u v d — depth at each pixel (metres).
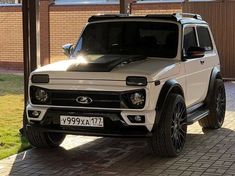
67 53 8.79
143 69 7.20
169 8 19.38
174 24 8.36
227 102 13.35
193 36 8.95
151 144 7.41
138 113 6.92
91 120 7.09
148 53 8.20
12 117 11.11
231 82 18.11
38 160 7.53
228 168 7.02
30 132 7.86
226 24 18.44
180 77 7.94
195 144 8.50
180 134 7.76
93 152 8.02
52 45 21.38
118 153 7.95
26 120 7.93
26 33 8.85
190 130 9.76
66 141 8.74
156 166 7.15
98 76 7.06
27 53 8.84
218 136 9.16
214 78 9.63
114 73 7.02
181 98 7.70
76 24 20.97
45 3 21.25
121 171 6.95
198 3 18.64
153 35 8.36
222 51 18.53
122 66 7.32
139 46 8.34
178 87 7.76
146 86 6.94
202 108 9.40
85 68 7.25
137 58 7.85
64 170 7.03
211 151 8.00
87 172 6.92
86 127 7.14
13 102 13.28
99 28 8.73
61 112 7.21
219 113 9.84
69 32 21.09
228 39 18.45
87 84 7.11
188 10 18.77
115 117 6.98
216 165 7.18
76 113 7.14
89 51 8.57
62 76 7.23
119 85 6.98
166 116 7.31
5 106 12.61
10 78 18.78
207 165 7.18
